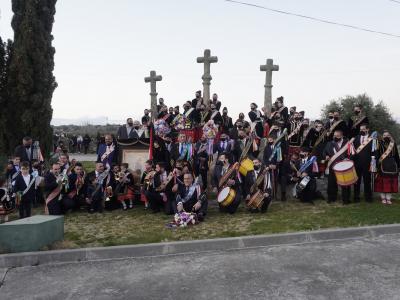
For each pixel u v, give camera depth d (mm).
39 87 16422
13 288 6156
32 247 7402
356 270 6375
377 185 10781
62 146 16625
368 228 8336
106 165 11773
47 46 16828
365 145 10711
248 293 5645
